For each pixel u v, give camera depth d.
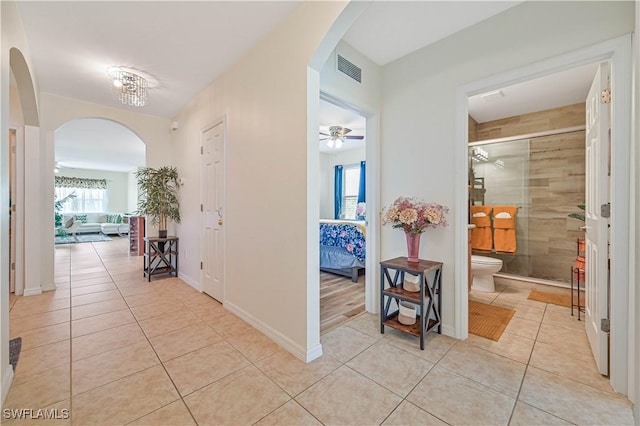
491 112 3.70
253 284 2.37
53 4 1.84
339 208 6.36
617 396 1.48
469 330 2.30
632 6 1.48
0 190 1.36
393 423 1.30
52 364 1.76
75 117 3.45
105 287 3.46
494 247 3.73
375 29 2.12
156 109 3.84
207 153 3.16
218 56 2.51
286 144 2.02
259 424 1.30
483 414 1.36
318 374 1.69
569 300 3.05
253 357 1.88
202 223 3.28
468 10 1.91
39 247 3.17
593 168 1.87
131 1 1.82
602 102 1.65
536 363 1.80
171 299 3.03
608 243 1.63
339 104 2.38
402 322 2.19
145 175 4.00
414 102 2.41
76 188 10.21
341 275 4.10
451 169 2.18
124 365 1.76
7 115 1.50
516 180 3.80
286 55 2.01
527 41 1.82
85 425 1.28
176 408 1.40
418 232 2.17
